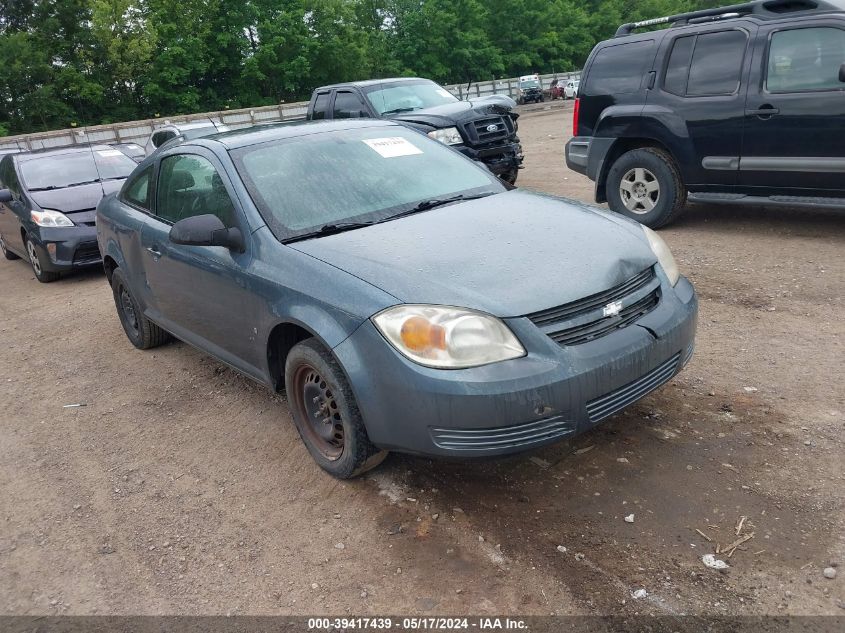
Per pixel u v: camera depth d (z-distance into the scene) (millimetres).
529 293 2826
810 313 4758
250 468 3682
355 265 3119
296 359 3322
